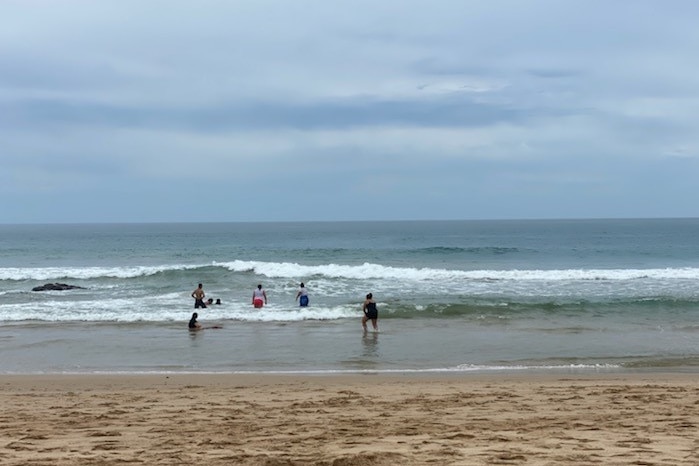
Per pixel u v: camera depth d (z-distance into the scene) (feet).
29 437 24.38
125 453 21.25
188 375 45.32
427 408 30.91
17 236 420.36
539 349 56.24
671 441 22.16
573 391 36.29
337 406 31.81
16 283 111.04
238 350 55.88
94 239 356.18
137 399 34.47
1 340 61.11
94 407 31.94
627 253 199.72
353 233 436.76
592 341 60.29
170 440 23.62
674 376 44.29
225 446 22.47
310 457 20.07
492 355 53.57
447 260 166.20
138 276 113.29
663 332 65.36
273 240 326.65
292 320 73.20
